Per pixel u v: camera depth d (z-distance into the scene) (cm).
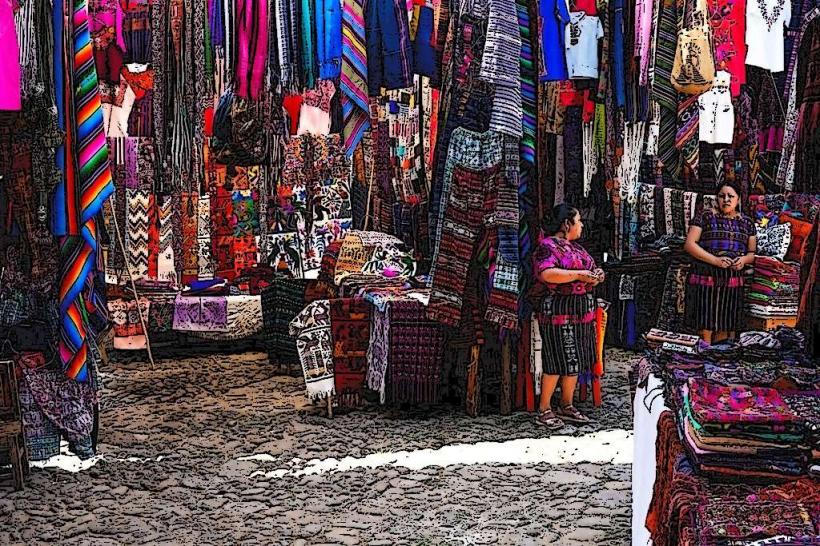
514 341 664
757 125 598
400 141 739
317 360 654
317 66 629
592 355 620
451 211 617
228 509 468
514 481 505
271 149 795
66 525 446
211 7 641
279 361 814
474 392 654
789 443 245
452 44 607
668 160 595
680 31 546
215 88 739
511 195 600
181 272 855
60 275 516
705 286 676
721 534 222
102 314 570
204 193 811
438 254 620
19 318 521
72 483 510
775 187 658
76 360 526
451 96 607
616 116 616
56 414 539
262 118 784
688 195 783
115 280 853
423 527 438
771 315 659
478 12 577
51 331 530
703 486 246
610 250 712
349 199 804
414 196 743
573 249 615
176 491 496
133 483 509
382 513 459
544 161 635
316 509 466
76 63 500
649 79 556
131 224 837
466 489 493
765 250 679
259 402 713
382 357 639
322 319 656
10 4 418
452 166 614
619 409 673
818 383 285
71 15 497
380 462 546
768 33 554
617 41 579
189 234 847
